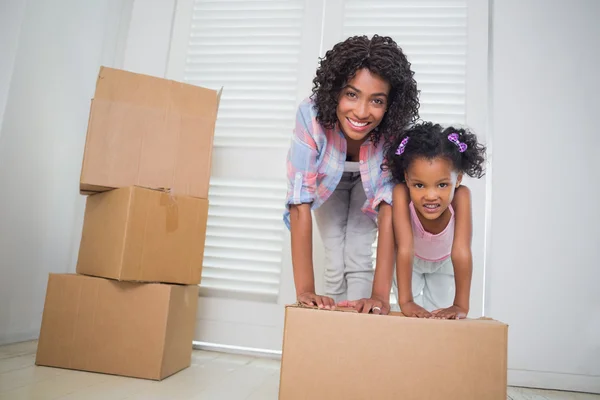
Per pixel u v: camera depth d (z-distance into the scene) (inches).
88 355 54.1
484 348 36.8
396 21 77.9
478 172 51.6
